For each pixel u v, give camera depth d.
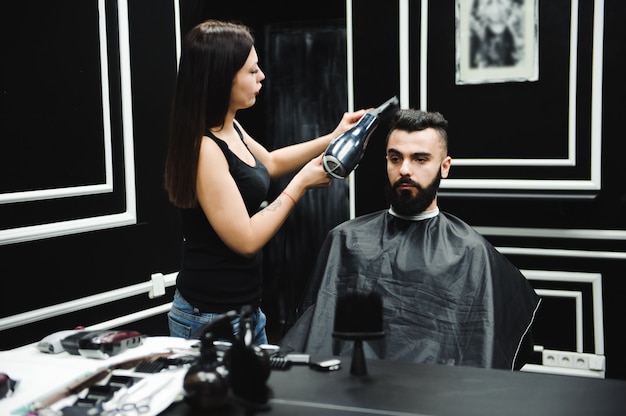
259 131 3.69
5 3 2.17
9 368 1.29
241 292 1.71
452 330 1.60
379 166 2.91
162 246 2.79
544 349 2.75
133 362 1.28
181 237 2.87
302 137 3.63
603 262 2.66
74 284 2.42
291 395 1.11
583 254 2.67
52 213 2.35
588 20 2.58
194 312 1.70
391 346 1.61
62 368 1.29
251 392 1.06
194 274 1.69
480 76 2.73
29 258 2.27
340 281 1.75
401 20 2.81
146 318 2.71
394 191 1.74
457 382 1.16
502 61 2.69
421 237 1.73
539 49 2.64
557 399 1.08
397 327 1.63
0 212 2.19
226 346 1.30
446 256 1.68
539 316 2.75
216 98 1.62
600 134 2.60
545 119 2.67
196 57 1.59
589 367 2.67
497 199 2.73
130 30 2.61
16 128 2.22
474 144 2.78
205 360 1.10
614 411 1.04
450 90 2.78
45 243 2.32
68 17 2.38
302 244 3.73
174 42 2.82
